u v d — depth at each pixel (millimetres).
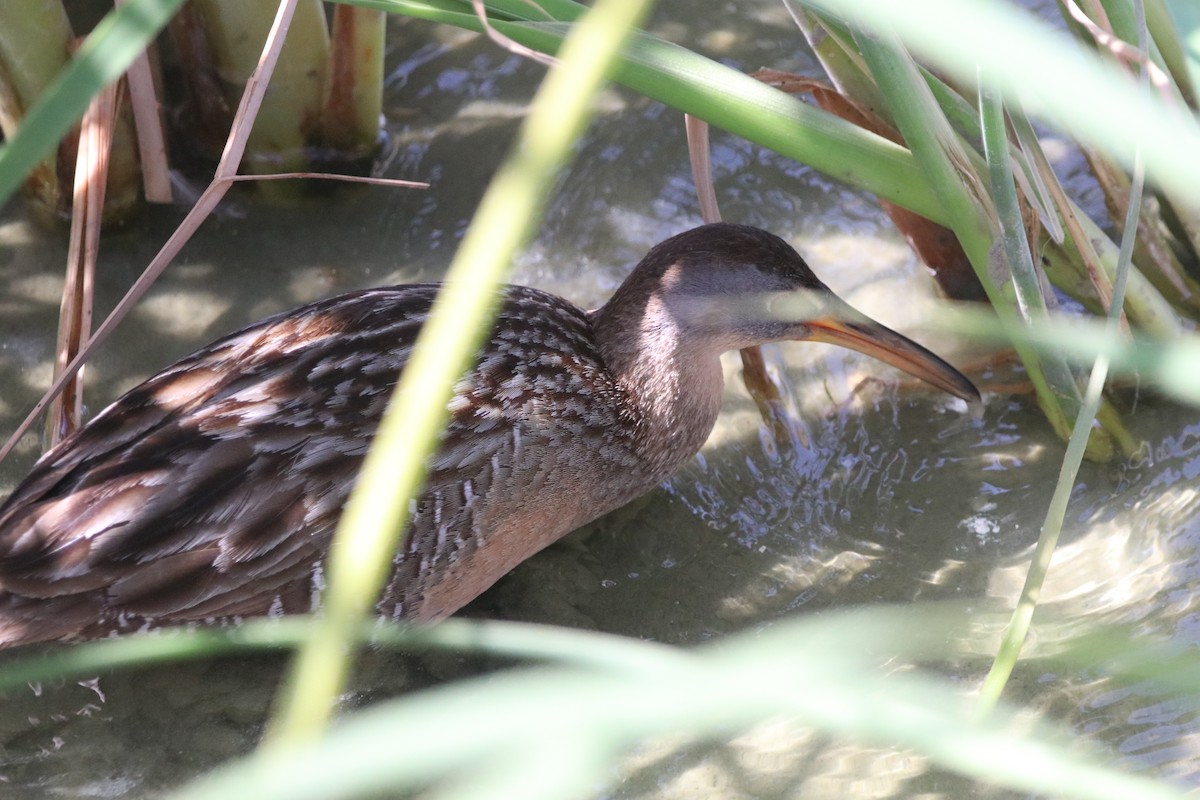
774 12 5375
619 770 3309
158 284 4535
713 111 2967
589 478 3789
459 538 3504
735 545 3965
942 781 3168
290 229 4742
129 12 1515
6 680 1744
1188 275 4180
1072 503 3877
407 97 5141
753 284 3842
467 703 1047
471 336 1087
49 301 4465
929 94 3004
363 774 973
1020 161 3371
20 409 4172
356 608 1133
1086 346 1490
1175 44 3619
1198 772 3025
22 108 4172
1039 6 4980
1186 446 3828
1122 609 3471
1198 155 1127
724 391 4422
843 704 1294
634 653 1439
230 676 3625
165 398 3428
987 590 3693
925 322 4410
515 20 2918
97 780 3391
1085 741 3166
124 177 4559
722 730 3391
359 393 3449
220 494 3268
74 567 3188
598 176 4938
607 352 3957
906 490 4020
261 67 3094
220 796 992
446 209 4820
